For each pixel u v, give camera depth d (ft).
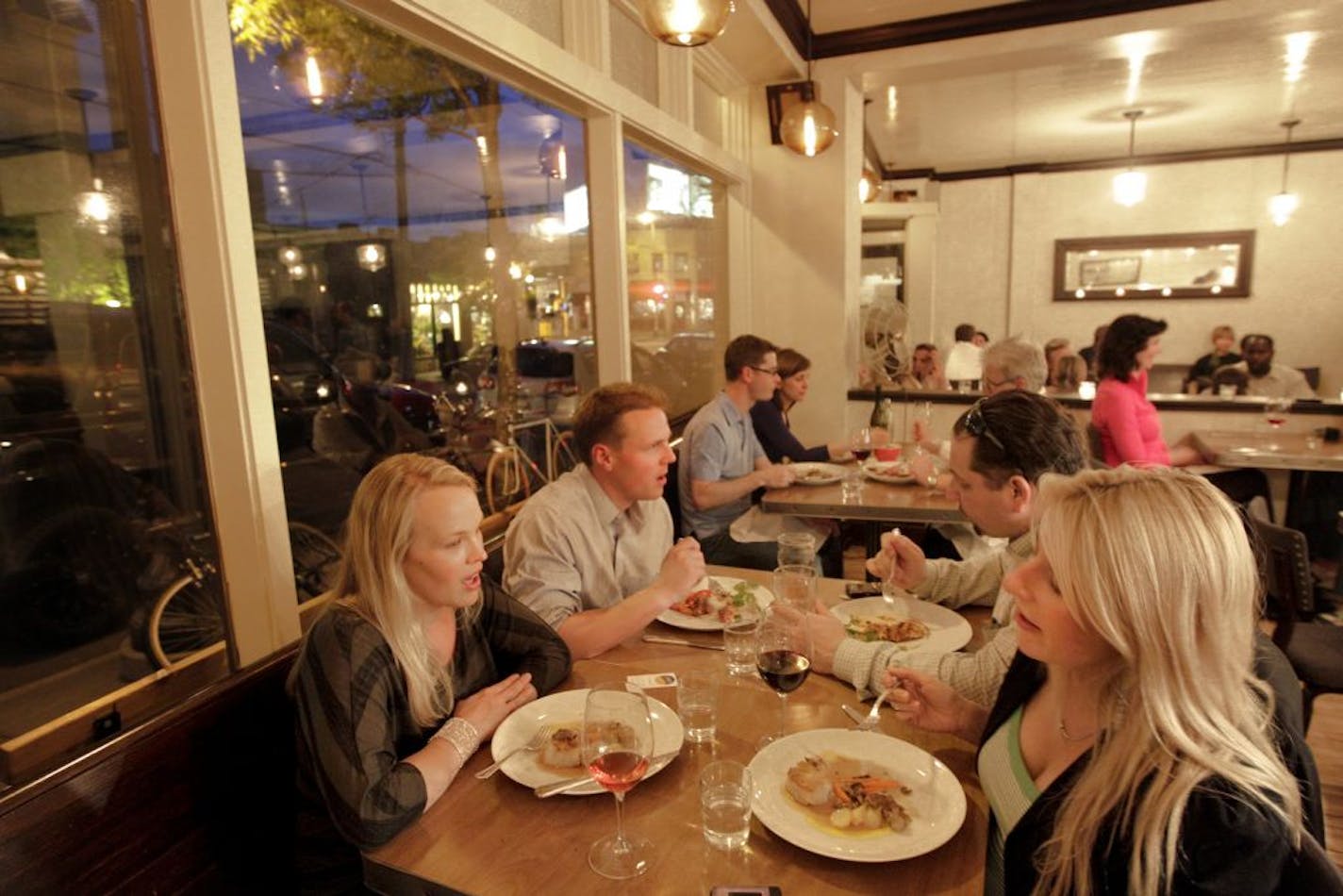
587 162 9.73
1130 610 2.66
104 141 4.39
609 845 3.34
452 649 4.58
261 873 4.32
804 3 12.84
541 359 9.61
